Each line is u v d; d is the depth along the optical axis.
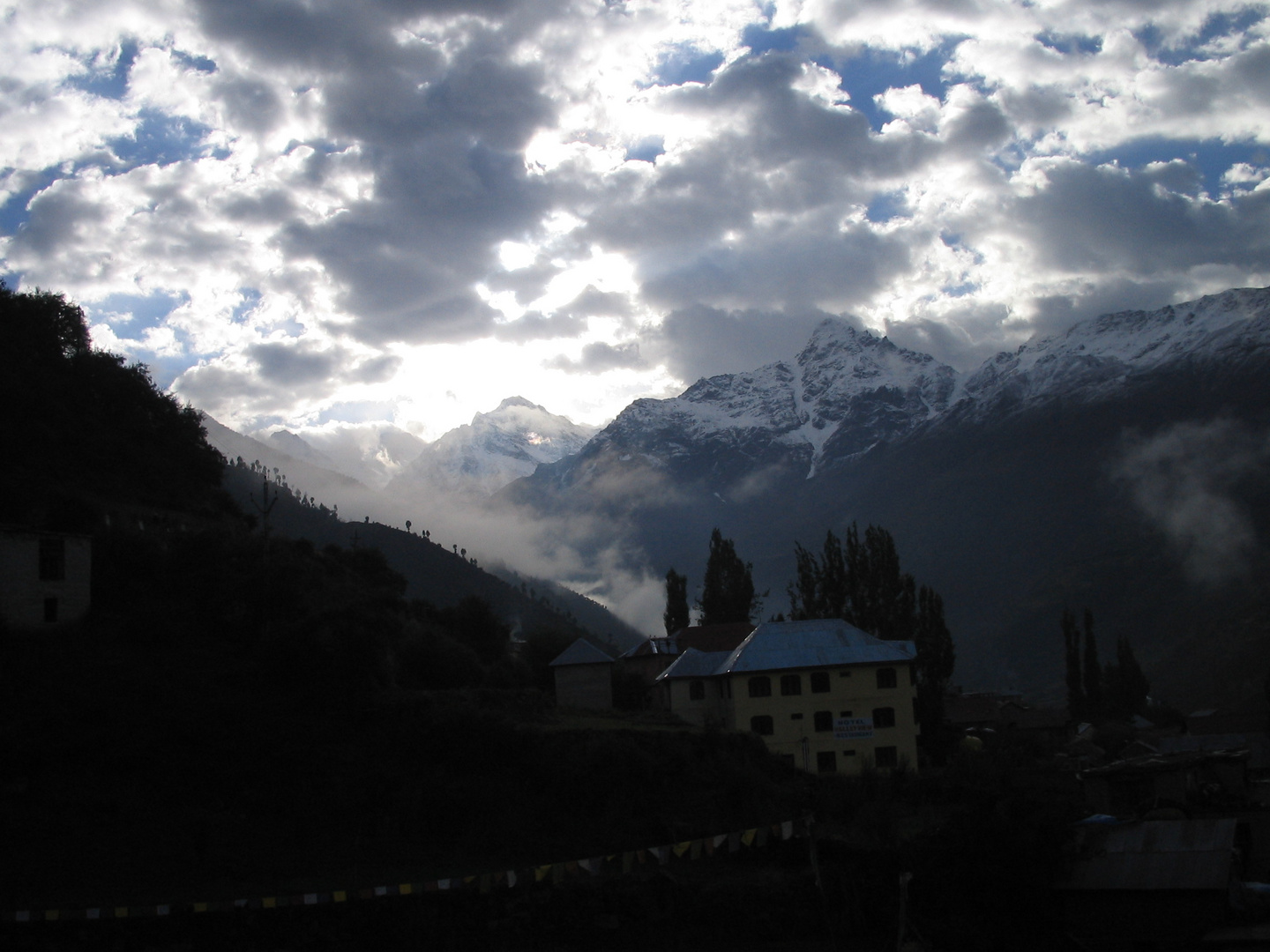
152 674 66.50
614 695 98.94
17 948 45.28
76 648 67.44
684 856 58.81
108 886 50.22
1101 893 48.75
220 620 73.50
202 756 61.16
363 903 50.59
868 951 50.72
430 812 60.38
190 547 79.94
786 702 84.12
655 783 63.59
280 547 87.31
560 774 63.09
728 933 52.38
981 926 50.53
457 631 104.06
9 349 96.06
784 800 63.56
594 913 52.44
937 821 60.53
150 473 100.25
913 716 84.25
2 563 66.69
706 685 91.69
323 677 66.94
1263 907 47.88
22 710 60.75
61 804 55.78
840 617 110.81
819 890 53.38
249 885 51.53
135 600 74.88
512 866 56.09
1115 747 121.06
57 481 87.19
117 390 105.62
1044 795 53.28
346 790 61.00
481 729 65.56
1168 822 51.97
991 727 120.69
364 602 78.75
